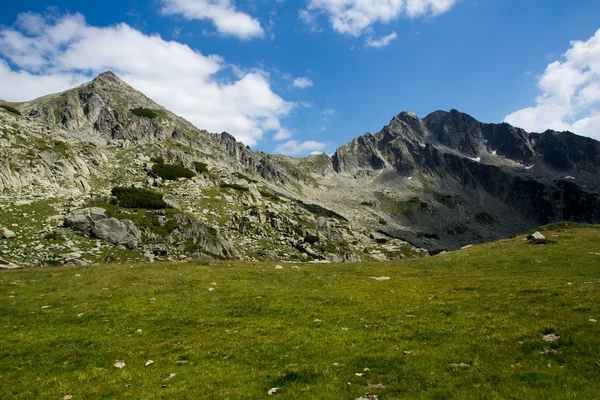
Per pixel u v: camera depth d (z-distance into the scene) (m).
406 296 33.06
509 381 14.84
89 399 15.94
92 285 39.62
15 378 18.78
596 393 13.12
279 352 20.64
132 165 155.38
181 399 15.50
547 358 16.61
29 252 65.88
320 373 17.28
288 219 141.75
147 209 105.56
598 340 17.31
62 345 23.45
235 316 29.20
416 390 14.88
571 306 23.58
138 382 17.59
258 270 50.16
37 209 83.12
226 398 15.31
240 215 134.25
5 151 102.56
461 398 13.76
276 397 15.16
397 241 194.38
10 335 25.33
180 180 150.62
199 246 93.19
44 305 32.84
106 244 78.19
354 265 58.44
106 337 24.86
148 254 78.75
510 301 27.14
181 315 29.45
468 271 48.19
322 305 31.16
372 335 22.36
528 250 57.22
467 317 24.22
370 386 15.67
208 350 21.64
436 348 19.12
